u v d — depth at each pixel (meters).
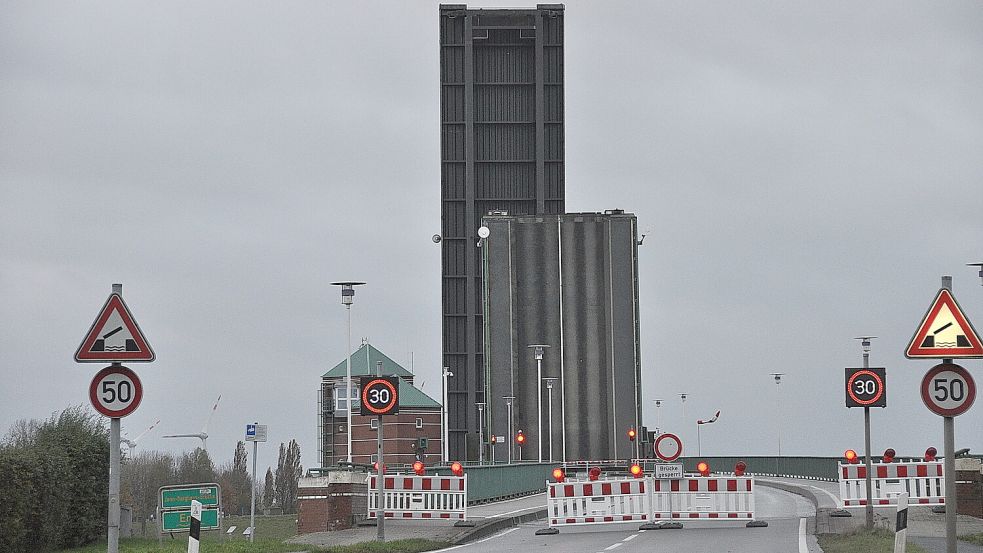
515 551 94.12
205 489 100.31
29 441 126.44
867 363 116.56
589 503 120.38
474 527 121.31
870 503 104.19
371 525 126.25
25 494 104.75
